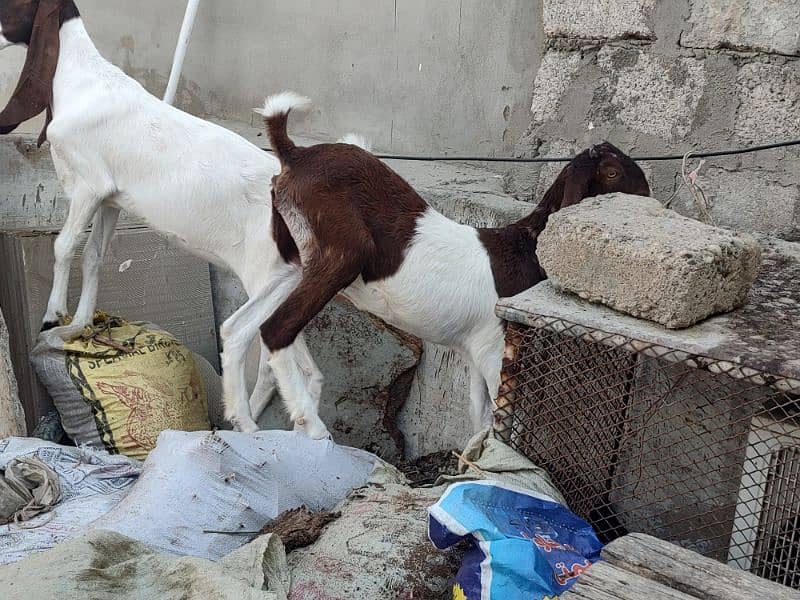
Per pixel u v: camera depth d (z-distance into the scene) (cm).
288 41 566
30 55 411
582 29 436
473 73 485
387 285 345
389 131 528
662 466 300
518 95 469
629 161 343
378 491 307
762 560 268
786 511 262
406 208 344
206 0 601
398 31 513
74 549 248
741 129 402
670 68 415
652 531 301
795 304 295
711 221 362
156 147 388
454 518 247
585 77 441
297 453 323
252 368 479
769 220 399
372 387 444
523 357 289
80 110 392
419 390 442
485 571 240
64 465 338
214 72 609
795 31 379
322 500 319
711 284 266
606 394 292
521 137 470
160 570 245
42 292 452
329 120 554
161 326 494
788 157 390
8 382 400
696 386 289
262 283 384
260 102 591
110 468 338
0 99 636
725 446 288
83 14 645
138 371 421
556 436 297
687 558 225
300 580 267
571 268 284
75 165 399
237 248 393
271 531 289
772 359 243
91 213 406
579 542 262
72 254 417
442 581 264
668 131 421
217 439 308
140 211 400
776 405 255
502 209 415
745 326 272
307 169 341
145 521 289
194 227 391
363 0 524
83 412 415
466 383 421
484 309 344
